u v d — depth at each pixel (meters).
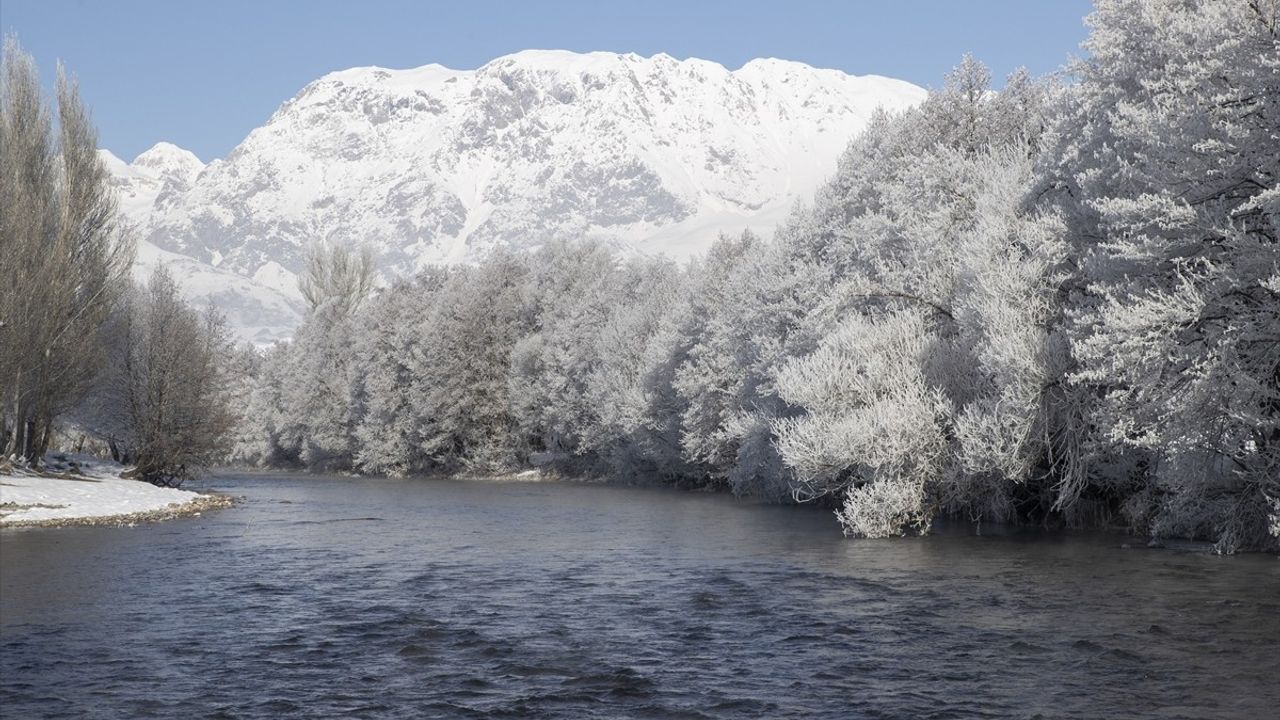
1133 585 22.12
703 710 13.75
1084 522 33.56
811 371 34.53
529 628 19.17
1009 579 23.48
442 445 94.38
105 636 18.70
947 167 39.62
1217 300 23.56
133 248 54.69
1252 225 25.03
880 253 42.00
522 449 91.12
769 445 47.59
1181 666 15.36
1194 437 23.55
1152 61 29.69
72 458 61.28
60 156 49.97
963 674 15.24
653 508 49.72
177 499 50.31
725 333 57.44
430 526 40.41
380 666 16.38
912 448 31.94
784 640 17.78
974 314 32.47
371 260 129.25
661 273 84.56
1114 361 24.09
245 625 19.66
